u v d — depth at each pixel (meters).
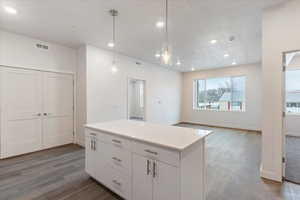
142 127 2.33
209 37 3.50
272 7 2.32
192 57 5.15
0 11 2.45
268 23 2.35
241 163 3.05
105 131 2.12
